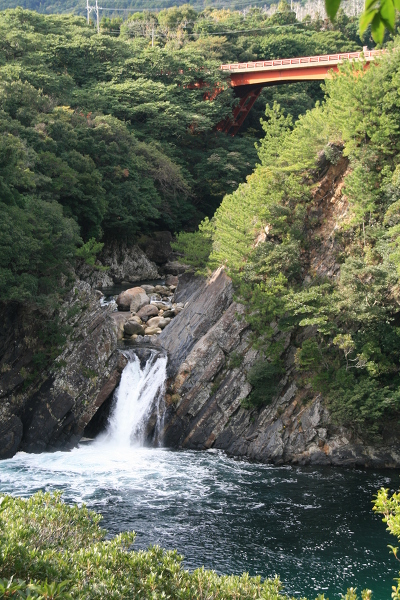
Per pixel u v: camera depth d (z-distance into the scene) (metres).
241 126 129.00
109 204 84.62
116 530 29.89
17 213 47.91
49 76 90.25
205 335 48.41
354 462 41.06
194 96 110.81
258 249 48.94
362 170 48.56
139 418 46.88
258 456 42.62
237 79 115.69
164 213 96.12
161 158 93.62
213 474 38.91
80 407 46.16
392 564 27.38
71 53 107.69
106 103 98.44
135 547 28.20
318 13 172.62
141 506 33.03
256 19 172.62
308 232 51.47
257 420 44.53
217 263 56.53
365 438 41.81
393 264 44.22
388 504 18.17
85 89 101.88
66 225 52.66
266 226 51.22
